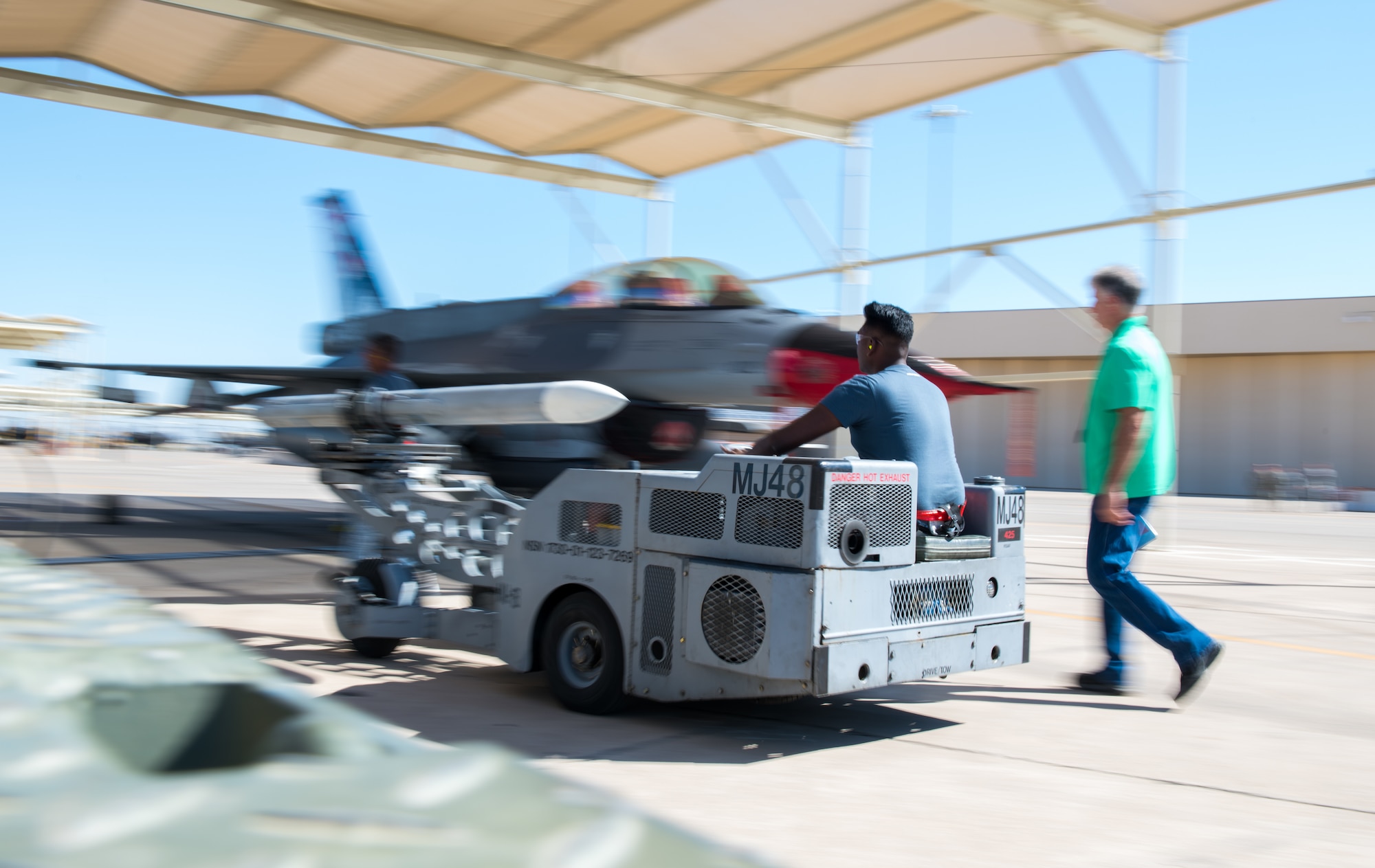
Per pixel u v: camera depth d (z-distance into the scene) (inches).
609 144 667.4
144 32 478.9
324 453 223.8
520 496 393.4
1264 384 1540.4
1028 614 305.9
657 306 356.2
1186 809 126.3
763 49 496.4
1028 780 137.6
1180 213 459.8
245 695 31.0
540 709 173.2
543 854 19.6
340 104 587.2
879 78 534.3
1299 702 189.6
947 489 167.9
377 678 194.2
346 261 680.4
